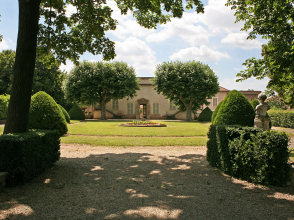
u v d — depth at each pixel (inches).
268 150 157.6
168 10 295.6
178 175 187.6
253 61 198.4
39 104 402.0
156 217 109.3
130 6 314.8
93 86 1098.7
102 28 296.0
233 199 134.1
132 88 1153.4
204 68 1090.1
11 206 119.8
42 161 176.9
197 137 432.1
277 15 186.7
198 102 1101.1
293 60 177.0
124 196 138.3
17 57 190.2
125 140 378.3
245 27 247.0
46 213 112.5
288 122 609.6
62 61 317.7
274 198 135.5
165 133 483.2
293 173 177.2
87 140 372.8
